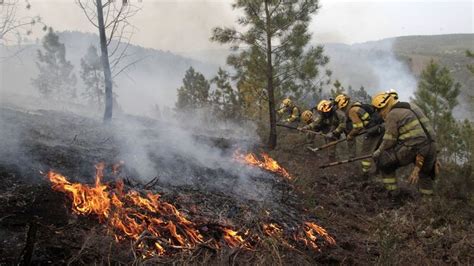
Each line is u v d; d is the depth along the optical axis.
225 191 5.14
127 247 3.23
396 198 6.17
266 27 9.41
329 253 3.97
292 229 4.39
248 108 13.14
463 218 5.41
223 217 4.17
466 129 8.75
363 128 7.22
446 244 4.50
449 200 5.94
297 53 9.55
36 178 3.97
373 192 6.64
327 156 9.48
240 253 3.50
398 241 4.17
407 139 5.70
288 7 9.42
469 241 4.49
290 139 10.21
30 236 2.71
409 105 5.83
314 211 5.26
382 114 6.16
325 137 8.81
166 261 3.10
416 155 5.69
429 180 5.94
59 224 3.30
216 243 3.58
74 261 2.86
